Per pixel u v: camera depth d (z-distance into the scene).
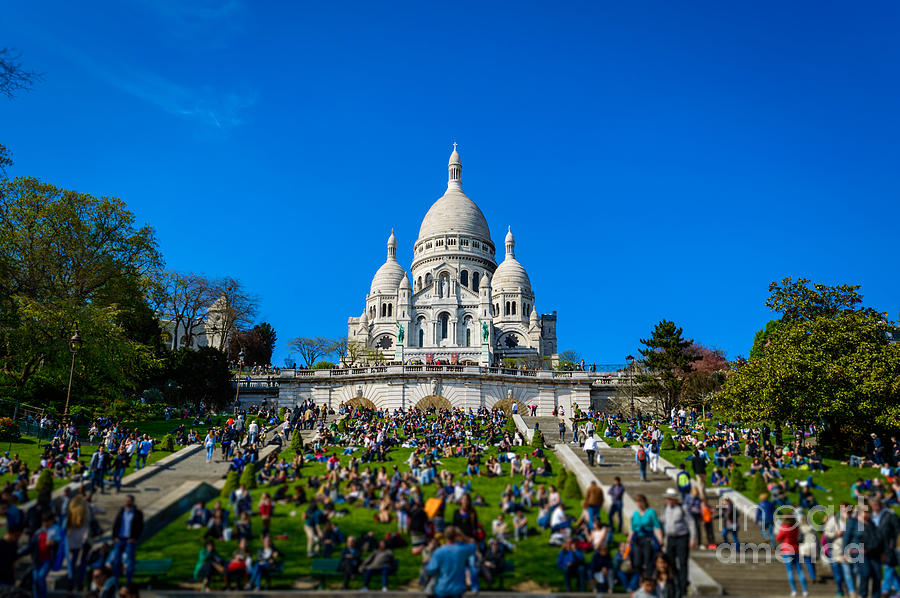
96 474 30.56
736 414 48.69
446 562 15.44
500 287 141.12
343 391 71.69
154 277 70.56
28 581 18.16
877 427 44.59
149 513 25.80
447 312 130.75
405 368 70.69
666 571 17.14
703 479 32.03
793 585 19.86
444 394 69.12
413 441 48.00
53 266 58.06
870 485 30.47
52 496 28.52
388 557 19.98
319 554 22.98
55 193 59.66
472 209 156.12
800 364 44.91
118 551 19.06
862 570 18.25
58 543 17.48
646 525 19.31
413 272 152.75
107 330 55.16
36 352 53.09
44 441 44.62
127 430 47.19
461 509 22.23
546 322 149.25
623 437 52.56
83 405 57.12
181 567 21.75
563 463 40.56
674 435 52.38
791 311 61.94
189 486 30.53
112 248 62.88
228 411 72.44
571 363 98.62
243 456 40.03
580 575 19.98
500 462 41.03
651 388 67.19
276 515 28.36
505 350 125.00
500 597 18.73
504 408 70.81
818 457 39.47
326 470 38.69
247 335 110.56
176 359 70.38
